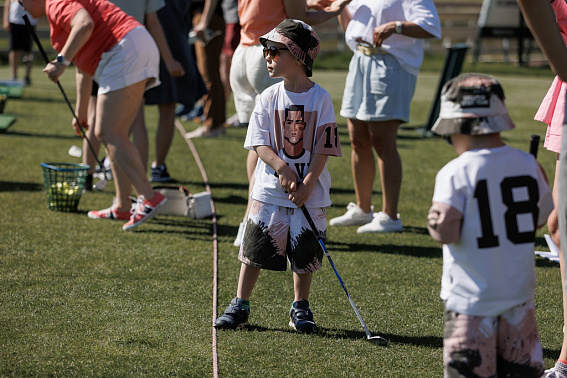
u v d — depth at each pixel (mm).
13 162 13125
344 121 20562
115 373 5496
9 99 21594
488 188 4426
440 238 4441
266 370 5645
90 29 8945
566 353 5480
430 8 9422
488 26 39656
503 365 4609
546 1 4840
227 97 18734
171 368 5613
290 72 6250
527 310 4531
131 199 10109
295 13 8742
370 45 9562
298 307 6512
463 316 4461
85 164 11094
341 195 12047
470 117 4477
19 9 24609
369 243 9398
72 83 26516
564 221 4914
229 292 7375
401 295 7484
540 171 4598
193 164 13938
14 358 5680
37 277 7566
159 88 11930
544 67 39688
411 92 9711
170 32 12102
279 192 6246
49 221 9688
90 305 6867
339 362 5840
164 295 7211
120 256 8398
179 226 9875
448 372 4551
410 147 16750
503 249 4422
